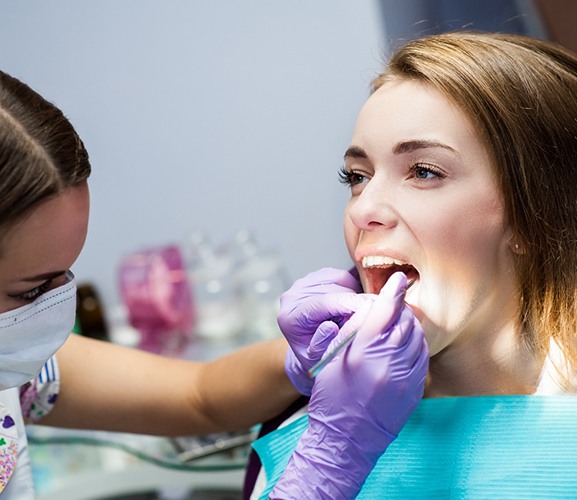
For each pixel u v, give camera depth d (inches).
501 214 40.6
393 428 38.1
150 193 107.1
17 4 105.0
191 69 102.9
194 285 100.3
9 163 33.2
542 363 41.9
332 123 100.2
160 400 51.1
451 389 43.8
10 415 45.3
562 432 39.5
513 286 41.9
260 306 97.3
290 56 99.7
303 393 46.6
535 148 40.7
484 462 40.3
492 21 78.5
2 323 37.1
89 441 68.8
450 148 39.8
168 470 72.9
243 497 48.6
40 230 34.4
